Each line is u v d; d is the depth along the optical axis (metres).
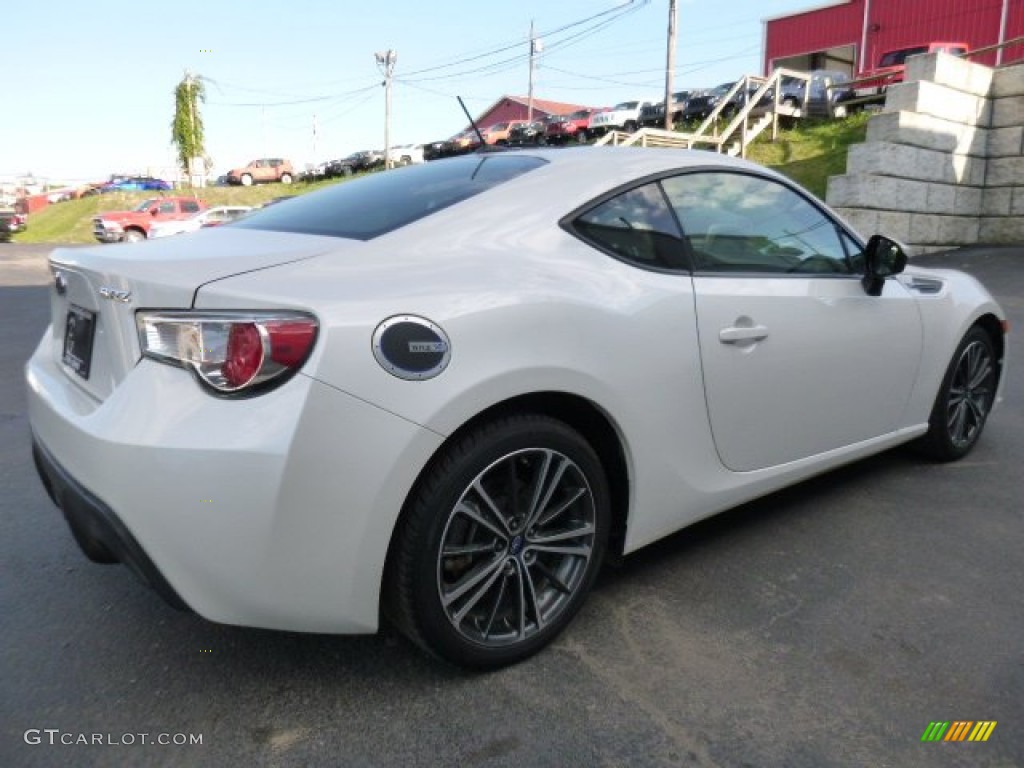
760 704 2.12
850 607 2.62
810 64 31.66
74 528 2.13
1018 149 13.96
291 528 1.81
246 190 44.00
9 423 4.91
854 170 12.98
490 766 1.89
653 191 2.62
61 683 2.21
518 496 2.22
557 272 2.27
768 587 2.75
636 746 1.96
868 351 3.19
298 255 2.05
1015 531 3.21
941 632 2.47
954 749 1.96
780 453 2.92
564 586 2.35
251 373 1.79
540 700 2.13
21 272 17.81
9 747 1.95
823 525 3.26
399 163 40.09
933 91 13.03
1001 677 2.24
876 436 3.40
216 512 1.78
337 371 1.82
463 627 2.16
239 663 2.30
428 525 2.00
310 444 1.79
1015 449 4.24
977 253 13.45
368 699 2.13
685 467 2.58
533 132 32.06
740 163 2.96
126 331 2.00
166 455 1.78
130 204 41.38
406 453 1.91
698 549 3.04
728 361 2.62
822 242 3.16
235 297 1.83
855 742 1.98
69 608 2.62
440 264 2.12
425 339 1.94
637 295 2.40
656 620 2.53
